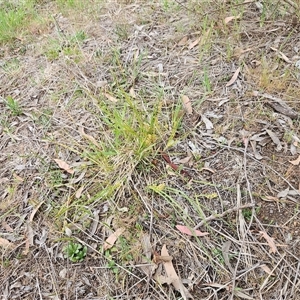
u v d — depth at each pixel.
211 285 0.63
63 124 0.88
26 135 0.87
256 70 0.90
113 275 0.66
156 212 0.71
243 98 0.86
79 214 0.72
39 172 0.80
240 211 0.69
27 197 0.77
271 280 0.63
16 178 0.80
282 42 0.96
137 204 0.72
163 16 1.10
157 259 0.66
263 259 0.65
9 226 0.73
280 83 0.86
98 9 1.16
